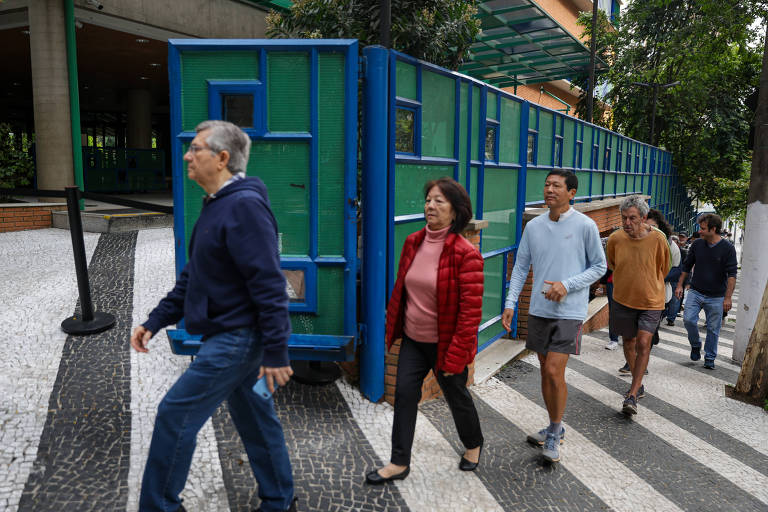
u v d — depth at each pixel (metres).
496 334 5.93
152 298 5.47
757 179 6.61
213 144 2.23
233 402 2.49
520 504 3.04
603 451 3.81
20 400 3.44
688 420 4.55
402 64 4.02
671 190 23.88
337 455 3.30
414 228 4.42
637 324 4.74
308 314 3.87
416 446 3.56
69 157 10.34
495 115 5.61
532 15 9.06
